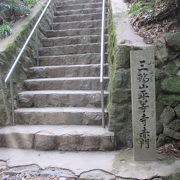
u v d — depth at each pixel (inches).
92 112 158.1
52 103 175.0
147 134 129.1
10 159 135.3
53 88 187.8
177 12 159.2
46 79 190.2
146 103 128.5
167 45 140.3
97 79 180.5
